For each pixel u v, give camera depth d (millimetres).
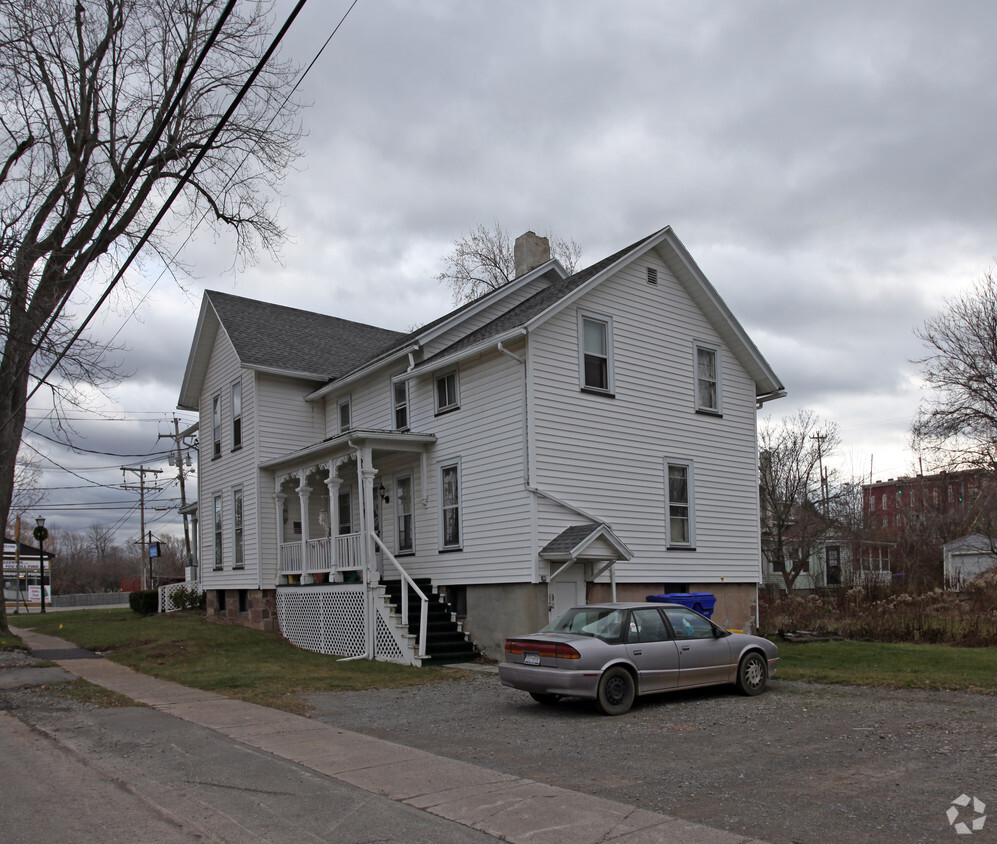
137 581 73562
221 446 25234
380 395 21656
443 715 10828
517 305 21453
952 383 32375
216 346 26078
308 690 13164
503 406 17391
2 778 7535
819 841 5535
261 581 22359
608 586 17719
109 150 18141
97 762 8148
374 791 6957
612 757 8172
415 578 19516
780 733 9211
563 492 17016
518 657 11289
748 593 20906
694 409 20219
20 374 18359
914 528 44938
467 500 18172
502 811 6312
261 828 6000
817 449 43344
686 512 19766
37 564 64625
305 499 20922
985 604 24453
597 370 18297
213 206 20141
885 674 13742
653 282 19750
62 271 17906
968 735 8859
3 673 15062
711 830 5785
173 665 16422
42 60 16844
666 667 11188
